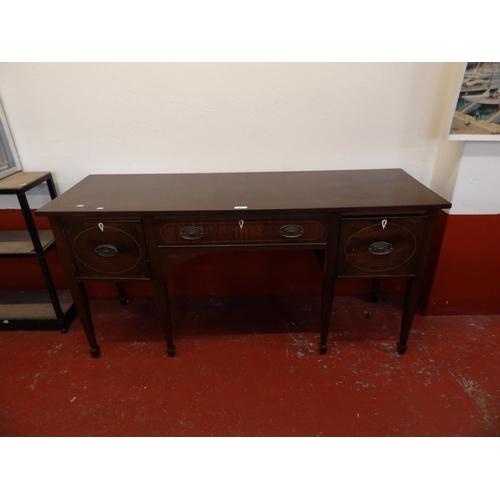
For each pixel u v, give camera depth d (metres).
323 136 1.81
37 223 1.98
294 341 1.85
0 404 1.54
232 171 1.88
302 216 1.41
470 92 1.52
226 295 2.18
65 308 1.99
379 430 1.40
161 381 1.64
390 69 1.67
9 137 1.77
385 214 1.41
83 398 1.56
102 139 1.81
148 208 1.40
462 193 1.72
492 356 1.73
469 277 1.90
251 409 1.49
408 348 1.78
